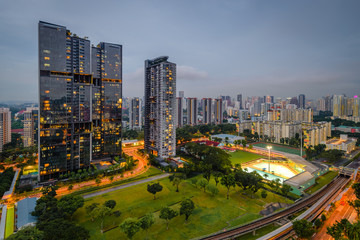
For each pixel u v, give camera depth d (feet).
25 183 459.73
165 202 380.37
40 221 280.10
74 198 335.06
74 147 541.75
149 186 393.29
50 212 295.07
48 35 496.23
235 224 305.73
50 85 498.69
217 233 277.44
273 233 278.87
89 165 571.28
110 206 328.08
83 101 556.10
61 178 511.40
